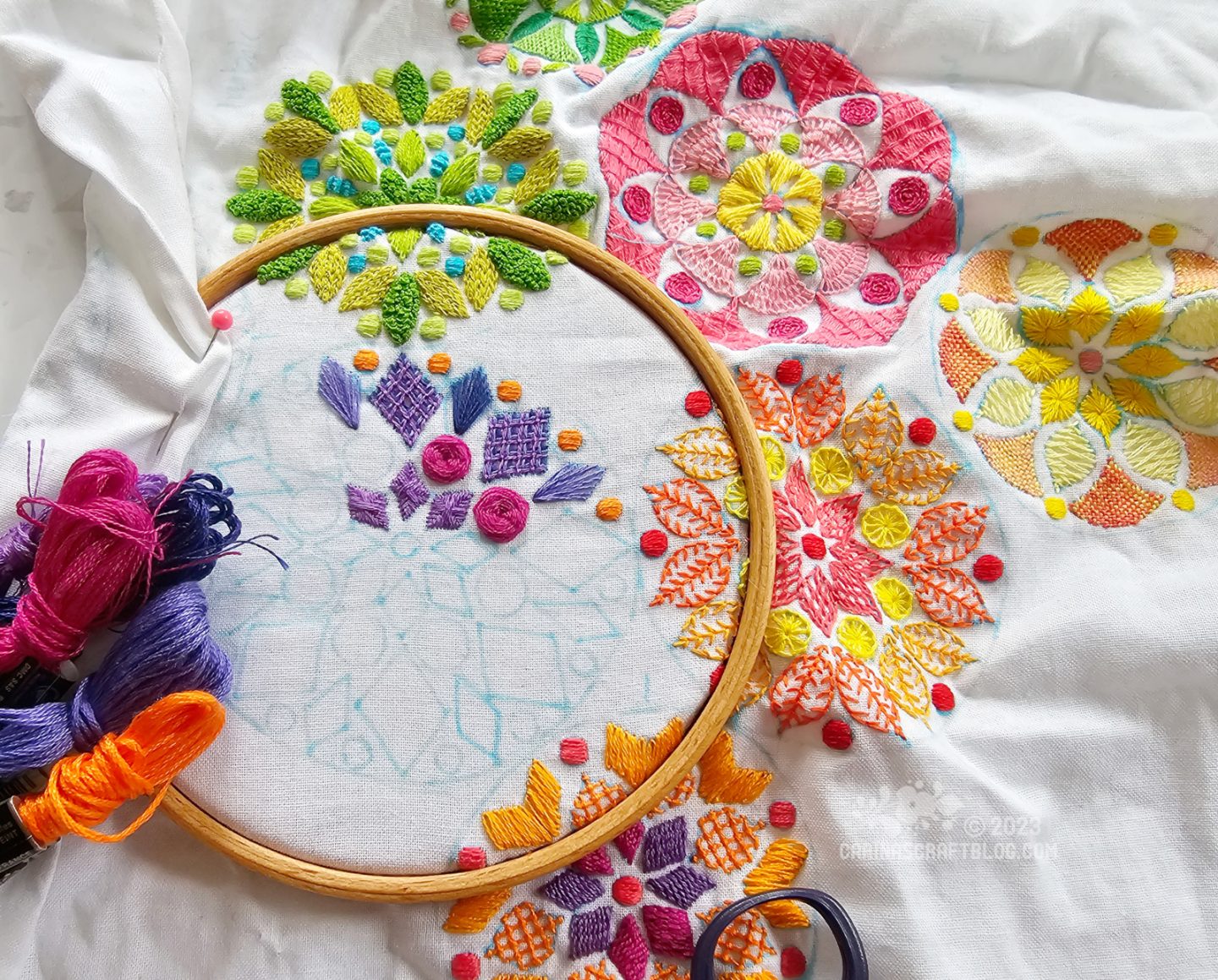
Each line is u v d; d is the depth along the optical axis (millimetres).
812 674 859
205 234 958
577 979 812
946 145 1015
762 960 832
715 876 847
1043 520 951
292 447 849
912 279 1008
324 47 1013
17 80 875
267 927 806
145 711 676
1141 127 1020
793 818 865
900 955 814
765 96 1035
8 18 861
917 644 920
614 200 985
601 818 801
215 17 990
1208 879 866
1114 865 864
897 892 825
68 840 806
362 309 888
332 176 982
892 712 864
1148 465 977
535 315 897
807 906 839
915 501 949
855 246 1023
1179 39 1064
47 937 791
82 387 823
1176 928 846
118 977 791
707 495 865
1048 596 931
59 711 698
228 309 883
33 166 902
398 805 790
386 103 1004
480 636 819
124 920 801
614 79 1005
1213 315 962
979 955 828
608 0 1068
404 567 827
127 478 715
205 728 693
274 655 805
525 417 870
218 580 816
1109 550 953
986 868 845
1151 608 916
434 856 787
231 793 784
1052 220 1007
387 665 809
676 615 839
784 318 997
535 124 993
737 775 863
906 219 1014
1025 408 974
